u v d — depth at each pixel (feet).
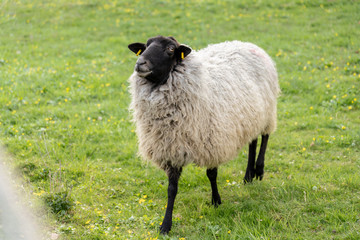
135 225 17.33
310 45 47.09
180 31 54.08
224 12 62.34
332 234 15.94
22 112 30.45
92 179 21.75
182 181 22.25
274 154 25.64
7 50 49.01
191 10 63.82
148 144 17.61
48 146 24.82
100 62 44.45
